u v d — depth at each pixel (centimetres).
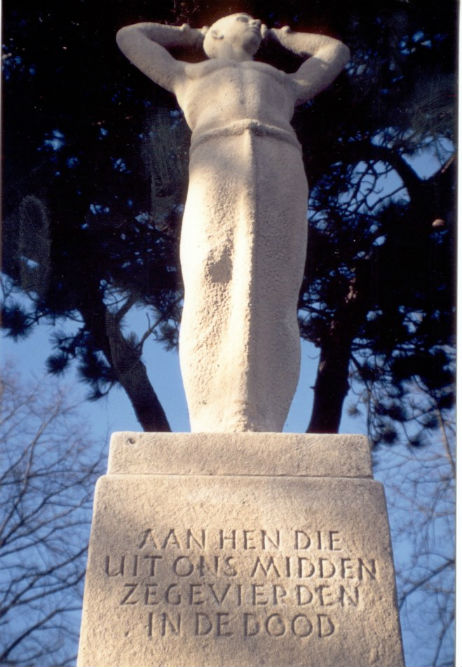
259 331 329
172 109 594
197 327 334
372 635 273
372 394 629
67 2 568
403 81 582
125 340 627
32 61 581
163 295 620
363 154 596
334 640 271
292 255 346
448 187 593
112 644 269
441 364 619
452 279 600
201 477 292
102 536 282
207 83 383
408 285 610
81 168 595
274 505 288
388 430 628
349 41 577
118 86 588
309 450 297
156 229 606
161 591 275
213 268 338
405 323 618
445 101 579
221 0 560
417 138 587
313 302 626
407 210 602
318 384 627
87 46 578
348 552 283
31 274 605
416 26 574
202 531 283
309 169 599
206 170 353
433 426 627
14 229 596
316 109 588
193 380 330
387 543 285
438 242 602
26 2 570
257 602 275
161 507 287
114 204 600
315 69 408
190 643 269
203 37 423
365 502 290
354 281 616
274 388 329
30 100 584
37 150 591
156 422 632
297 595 276
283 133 363
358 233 608
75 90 587
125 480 291
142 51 399
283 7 563
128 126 593
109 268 610
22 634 635
